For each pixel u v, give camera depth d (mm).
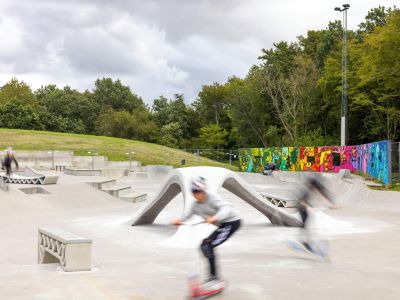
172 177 13578
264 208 14562
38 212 18562
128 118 83438
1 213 17344
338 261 9008
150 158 51375
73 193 22250
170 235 12977
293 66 70688
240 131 74625
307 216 9172
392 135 49531
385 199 21531
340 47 55469
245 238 12227
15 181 26156
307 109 62031
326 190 9242
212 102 87188
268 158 51531
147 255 10047
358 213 18078
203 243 6730
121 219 16469
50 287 6965
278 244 11242
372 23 57406
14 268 8477
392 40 38281
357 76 45406
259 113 72312
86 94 101250
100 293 6617
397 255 9656
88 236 12844
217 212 6684
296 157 47469
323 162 44312
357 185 25734
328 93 55094
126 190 26172
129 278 7598
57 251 8602
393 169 29188
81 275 7824
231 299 6273
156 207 14531
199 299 6309
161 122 92625
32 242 12078
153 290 6785
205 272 8047
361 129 55656
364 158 36219
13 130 56938
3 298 6363
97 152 50312
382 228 13891
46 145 50688
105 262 9164
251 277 7570
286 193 27688
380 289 6824
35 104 91938
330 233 12844
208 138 79875
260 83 71062
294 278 7504
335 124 61844
